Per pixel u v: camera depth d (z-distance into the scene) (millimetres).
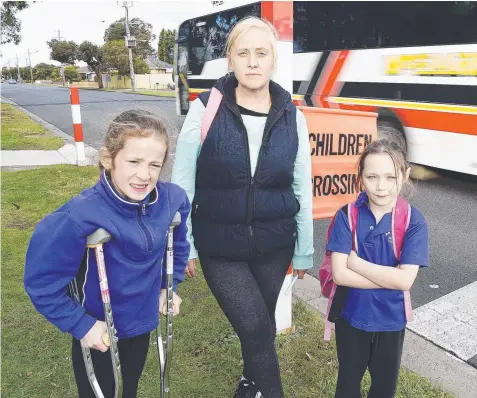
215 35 11281
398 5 6957
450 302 3613
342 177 3025
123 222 1596
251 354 2096
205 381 2648
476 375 2713
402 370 2729
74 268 1596
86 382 1830
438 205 6086
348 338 2072
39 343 2984
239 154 2010
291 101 2141
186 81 12883
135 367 1917
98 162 1682
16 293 3584
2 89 45344
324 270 2170
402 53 6984
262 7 2727
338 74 8031
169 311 1813
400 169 1958
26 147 9812
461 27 6203
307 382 2646
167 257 1777
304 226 2266
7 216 5281
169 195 1764
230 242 2070
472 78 6160
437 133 6699
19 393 2539
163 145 1618
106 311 1594
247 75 1999
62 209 1569
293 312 3352
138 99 26359
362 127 3025
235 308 2072
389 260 2004
